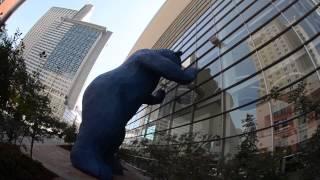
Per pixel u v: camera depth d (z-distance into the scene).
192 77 15.77
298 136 10.39
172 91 23.50
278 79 12.74
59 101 99.44
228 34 19.02
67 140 33.16
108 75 16.03
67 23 125.44
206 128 16.58
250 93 14.09
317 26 12.13
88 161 14.28
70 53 115.88
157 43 38.06
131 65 16.47
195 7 29.08
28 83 12.84
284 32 13.81
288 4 14.75
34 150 18.94
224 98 15.99
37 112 14.25
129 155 24.56
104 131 14.66
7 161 9.52
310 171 5.89
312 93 10.76
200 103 18.45
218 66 18.23
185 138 15.53
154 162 16.48
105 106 14.99
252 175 7.71
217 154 13.77
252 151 8.84
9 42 10.95
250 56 15.38
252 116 13.02
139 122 29.62
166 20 38.69
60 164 15.16
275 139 11.38
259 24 16.22
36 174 10.78
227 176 8.37
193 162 10.48
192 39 25.47
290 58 12.63
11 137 12.18
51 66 103.50
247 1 19.12
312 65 11.41
